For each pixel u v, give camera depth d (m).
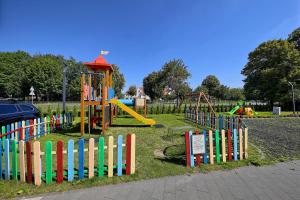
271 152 7.71
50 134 11.38
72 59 70.38
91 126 13.37
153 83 49.72
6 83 62.59
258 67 35.69
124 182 5.04
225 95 76.19
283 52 31.61
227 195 4.43
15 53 75.31
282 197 4.35
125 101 20.80
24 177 4.99
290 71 31.25
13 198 4.30
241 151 6.75
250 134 11.65
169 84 39.50
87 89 11.54
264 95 33.81
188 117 19.81
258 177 5.37
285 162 6.54
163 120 18.75
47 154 4.91
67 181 5.02
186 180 5.17
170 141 9.36
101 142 5.30
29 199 4.26
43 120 11.02
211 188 4.75
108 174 5.30
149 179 5.21
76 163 6.18
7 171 5.07
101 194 4.45
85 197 4.32
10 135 8.86
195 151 6.09
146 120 14.45
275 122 17.48
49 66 61.81
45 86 61.00
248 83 37.22
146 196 4.38
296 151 7.88
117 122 16.83
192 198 4.30
